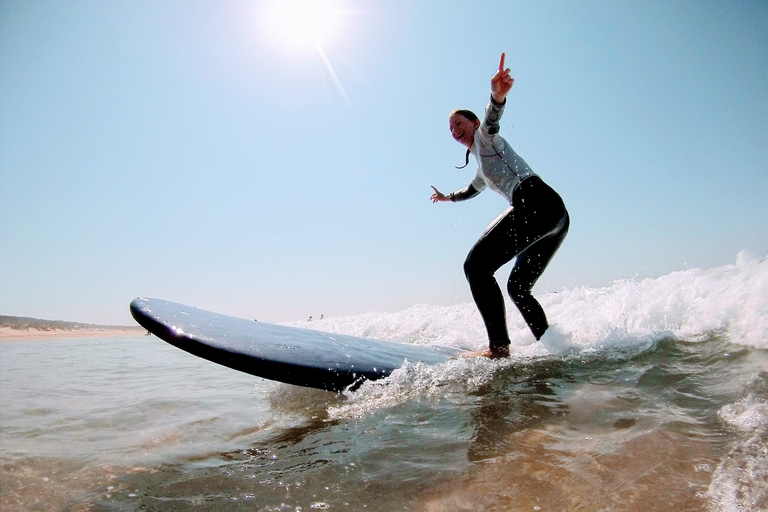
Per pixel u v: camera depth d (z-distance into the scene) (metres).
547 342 2.75
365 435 1.73
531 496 1.18
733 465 1.20
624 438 1.44
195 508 1.25
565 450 1.42
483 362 2.52
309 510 1.20
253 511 1.21
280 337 2.60
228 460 1.64
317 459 1.54
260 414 2.32
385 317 6.36
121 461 1.69
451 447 1.53
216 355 2.17
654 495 1.12
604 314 3.13
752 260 2.72
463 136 3.14
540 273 2.94
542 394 1.96
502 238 2.79
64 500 1.37
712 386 1.76
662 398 1.74
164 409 2.61
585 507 1.11
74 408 2.82
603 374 2.12
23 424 2.43
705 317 2.48
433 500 1.21
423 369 2.44
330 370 2.28
